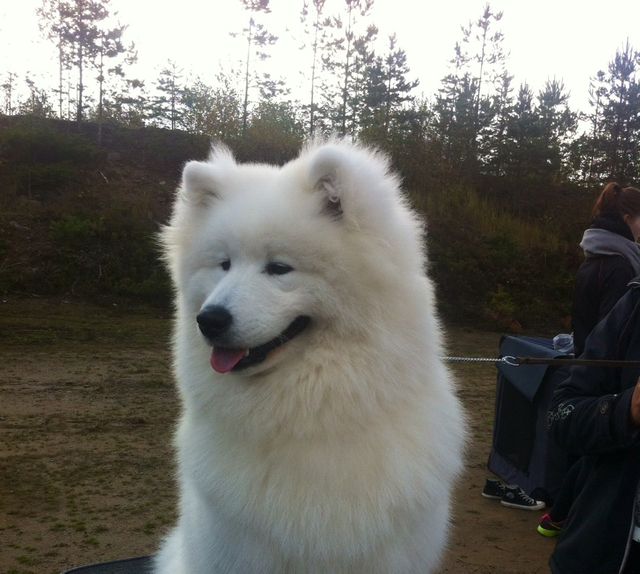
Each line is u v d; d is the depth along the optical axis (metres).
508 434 5.00
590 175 25.70
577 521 2.25
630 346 2.22
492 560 3.87
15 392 7.06
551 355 4.38
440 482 2.34
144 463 5.19
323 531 2.15
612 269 3.89
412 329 2.37
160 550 3.19
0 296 12.36
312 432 2.23
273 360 2.29
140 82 23.27
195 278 2.57
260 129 20.70
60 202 15.27
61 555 3.67
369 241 2.33
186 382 2.49
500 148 22.50
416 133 22.30
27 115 20.34
